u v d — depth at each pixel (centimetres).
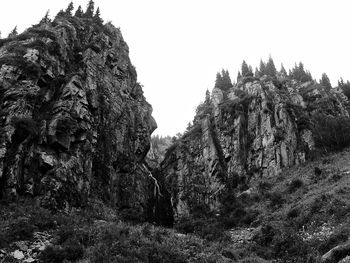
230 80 8775
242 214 4094
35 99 3259
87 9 6334
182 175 5625
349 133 5262
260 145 5584
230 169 5541
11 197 2595
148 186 4869
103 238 2131
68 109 3425
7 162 2712
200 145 6028
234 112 6300
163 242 2234
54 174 2961
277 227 3047
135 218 3741
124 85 5009
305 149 5403
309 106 6950
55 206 2820
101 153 3912
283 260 2411
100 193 3684
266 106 5997
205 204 5128
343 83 8988
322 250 2245
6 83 3175
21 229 2108
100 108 4128
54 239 2086
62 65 4019
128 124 4659
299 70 9594
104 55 4931
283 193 4222
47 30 4156
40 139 3050
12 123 2877
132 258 1866
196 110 8012
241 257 2388
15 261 1805
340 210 2719
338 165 4406
